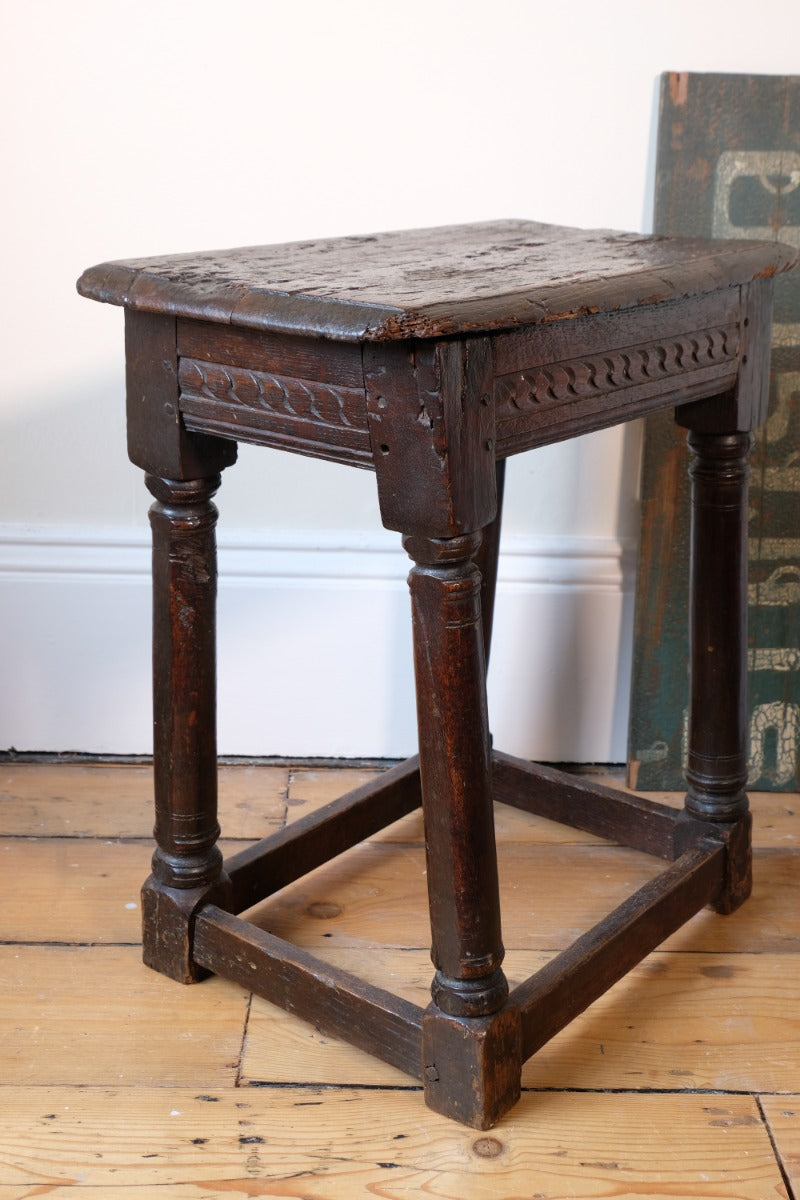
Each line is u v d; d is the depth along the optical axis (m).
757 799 1.68
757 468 1.60
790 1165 1.08
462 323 0.91
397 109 1.56
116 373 1.63
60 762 1.75
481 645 1.04
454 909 1.07
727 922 1.41
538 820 1.63
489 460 0.99
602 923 1.24
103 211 1.59
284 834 1.40
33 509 1.69
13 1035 1.22
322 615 1.70
